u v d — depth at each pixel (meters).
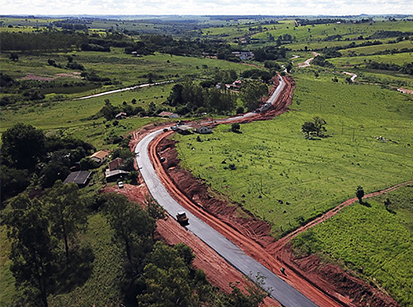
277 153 97.88
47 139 105.75
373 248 53.22
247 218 65.88
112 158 99.56
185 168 88.25
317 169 84.88
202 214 71.19
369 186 74.12
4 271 57.50
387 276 47.81
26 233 43.66
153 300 40.53
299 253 55.56
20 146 97.31
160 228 65.75
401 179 77.56
